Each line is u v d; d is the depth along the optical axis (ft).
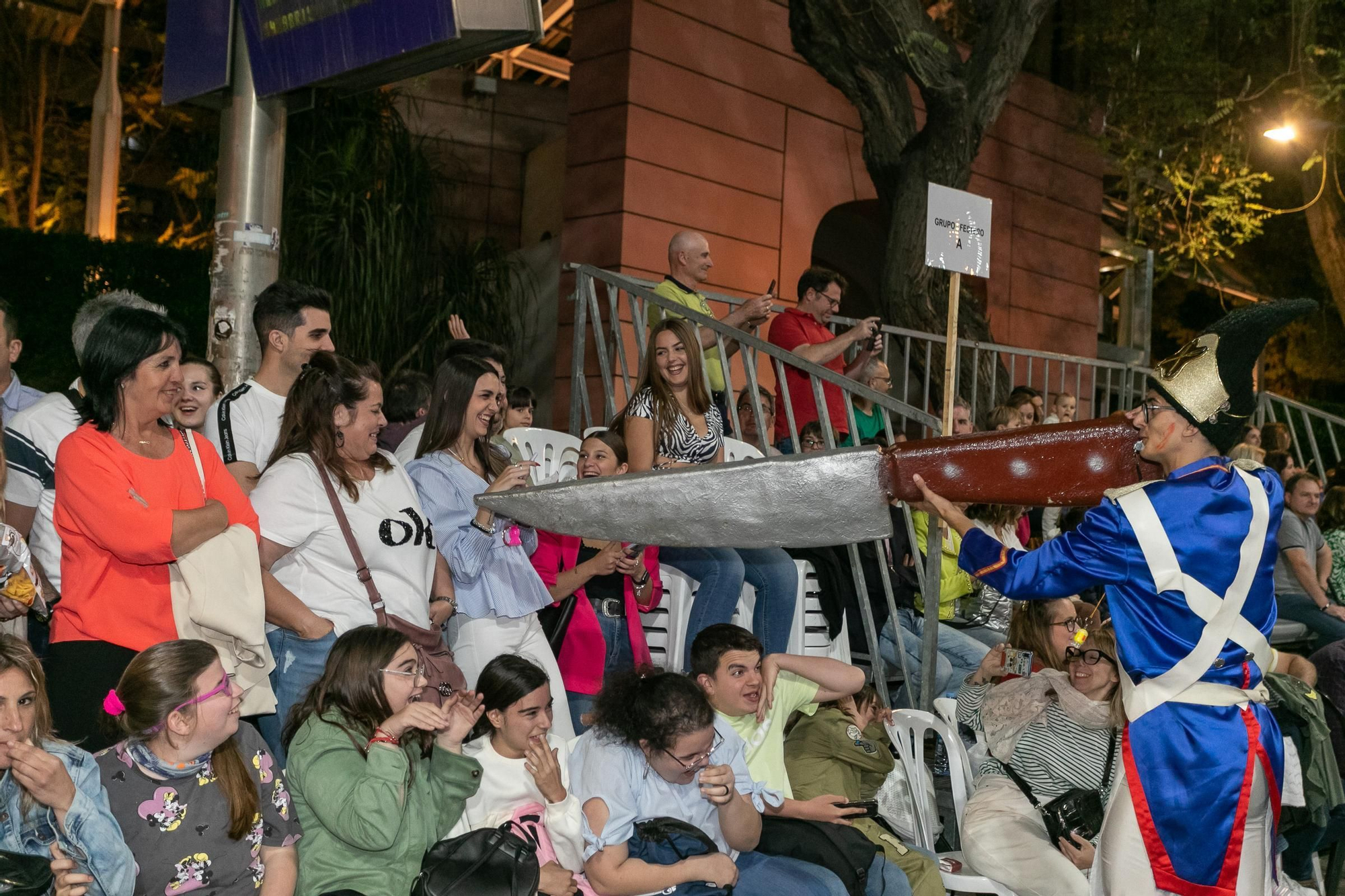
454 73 37.70
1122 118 40.19
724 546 9.62
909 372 31.65
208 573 10.12
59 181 38.55
